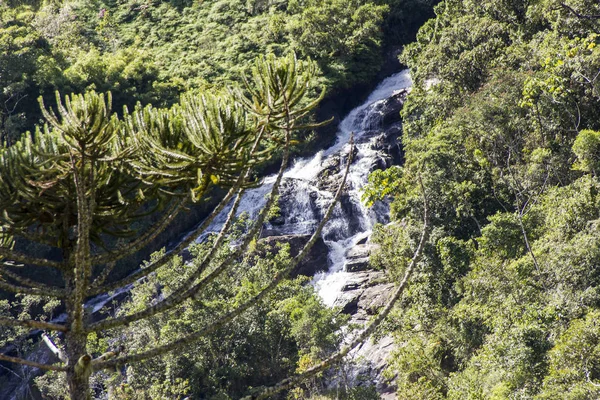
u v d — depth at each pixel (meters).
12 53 75.19
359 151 68.56
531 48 54.34
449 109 56.94
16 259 8.09
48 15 101.75
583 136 38.22
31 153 8.38
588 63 43.72
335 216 61.97
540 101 46.19
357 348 44.50
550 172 43.56
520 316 30.02
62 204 8.59
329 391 40.28
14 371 50.62
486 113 48.06
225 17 102.19
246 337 45.03
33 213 8.60
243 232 61.59
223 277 49.69
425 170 46.34
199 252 50.66
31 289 7.92
